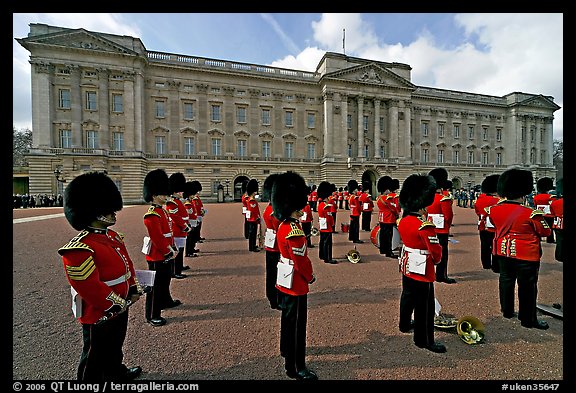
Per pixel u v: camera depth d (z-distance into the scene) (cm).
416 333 404
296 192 366
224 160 3991
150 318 476
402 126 4616
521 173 487
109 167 3466
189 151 3912
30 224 1584
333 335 437
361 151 4397
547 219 1024
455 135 5181
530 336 434
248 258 909
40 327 458
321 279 695
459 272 752
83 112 3431
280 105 4278
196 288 642
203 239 1223
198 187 1029
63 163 3288
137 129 3575
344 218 1939
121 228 1483
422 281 397
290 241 349
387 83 4538
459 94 5269
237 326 469
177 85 3850
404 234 426
